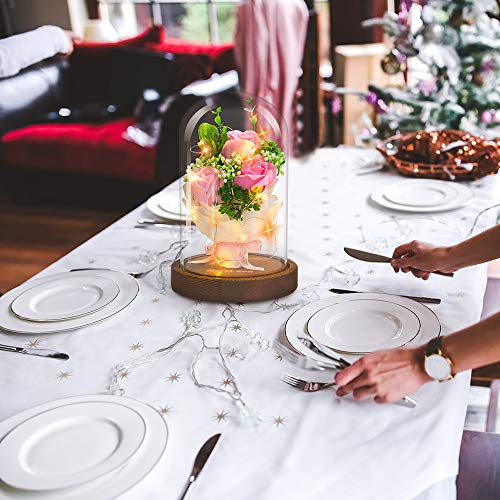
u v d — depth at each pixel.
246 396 0.94
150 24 5.44
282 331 1.10
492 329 0.87
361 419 0.88
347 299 1.16
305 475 0.78
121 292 1.23
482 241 1.21
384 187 1.74
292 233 1.51
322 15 4.51
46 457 0.80
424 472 0.79
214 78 3.88
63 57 4.46
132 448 0.79
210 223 1.18
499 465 1.23
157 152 3.73
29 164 4.03
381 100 3.21
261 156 1.17
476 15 2.90
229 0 5.14
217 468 0.80
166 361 1.03
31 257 3.58
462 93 3.05
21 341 1.10
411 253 1.30
